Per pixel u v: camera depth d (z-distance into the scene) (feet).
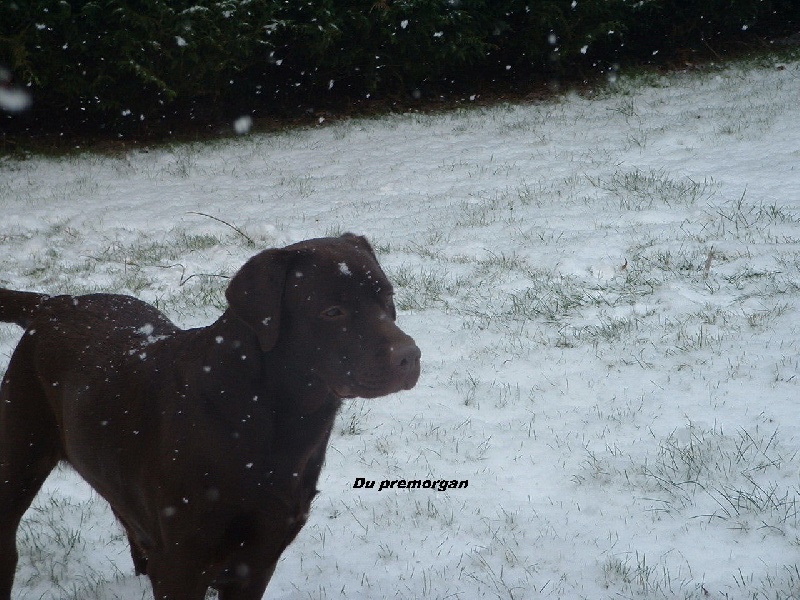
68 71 29.07
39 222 21.54
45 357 8.16
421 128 30.42
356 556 9.17
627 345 12.92
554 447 10.55
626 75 34.96
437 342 13.56
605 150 24.76
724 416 10.71
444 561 9.05
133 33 29.14
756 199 18.93
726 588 8.47
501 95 35.06
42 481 8.36
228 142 30.22
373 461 10.44
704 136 24.59
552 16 33.78
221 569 7.54
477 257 17.16
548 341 13.38
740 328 13.03
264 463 7.41
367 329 7.34
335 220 20.59
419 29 32.58
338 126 31.60
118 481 7.79
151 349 7.88
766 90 29.76
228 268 17.49
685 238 16.94
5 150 29.63
